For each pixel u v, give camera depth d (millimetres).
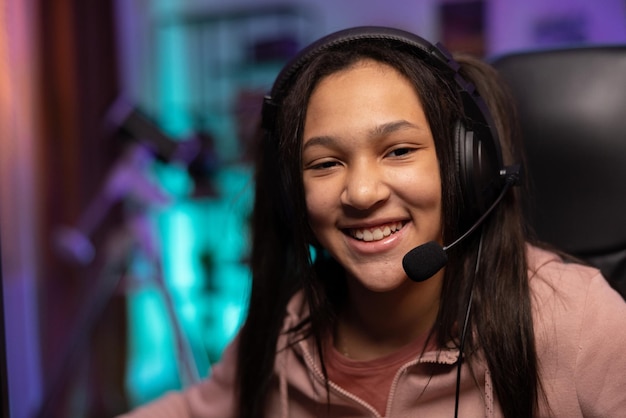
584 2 2684
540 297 668
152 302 2504
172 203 1989
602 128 790
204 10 3113
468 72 726
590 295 653
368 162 607
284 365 772
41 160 2332
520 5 2768
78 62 2467
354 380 728
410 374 690
